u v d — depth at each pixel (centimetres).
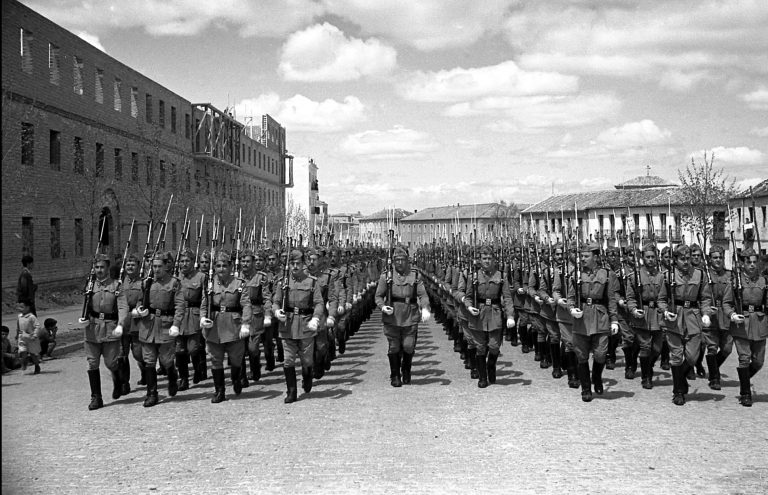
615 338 1250
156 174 3719
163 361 1009
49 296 2831
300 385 1123
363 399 987
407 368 1109
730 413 876
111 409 950
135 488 616
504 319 1095
